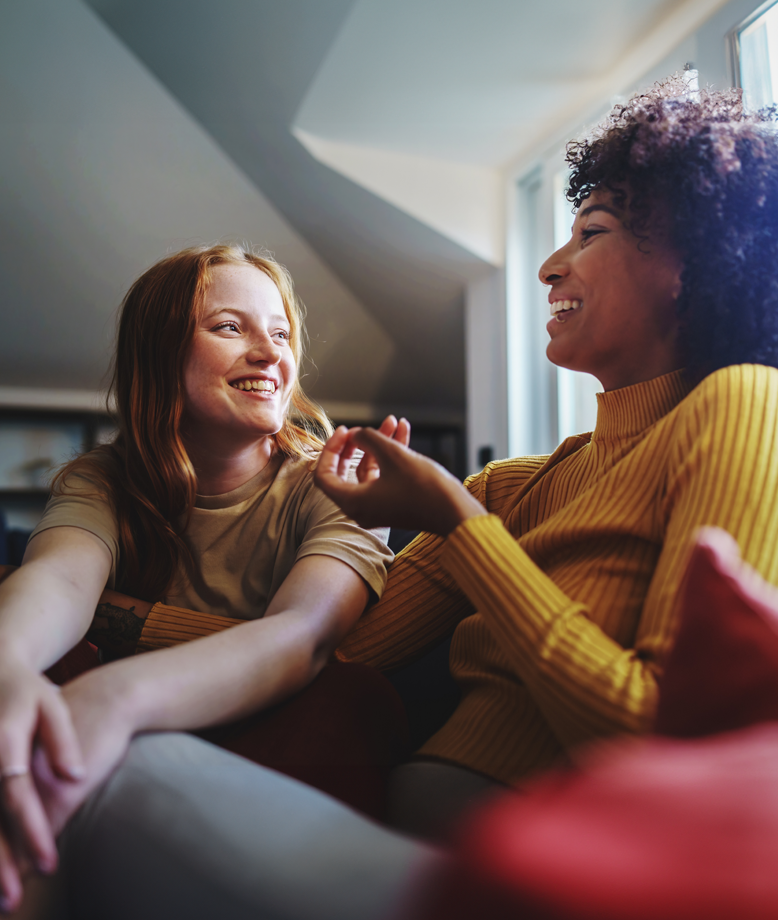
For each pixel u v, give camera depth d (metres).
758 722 0.37
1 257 4.98
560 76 3.29
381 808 0.71
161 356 1.01
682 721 0.40
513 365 4.11
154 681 0.60
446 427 7.00
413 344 6.18
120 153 4.32
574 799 0.31
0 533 3.82
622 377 0.83
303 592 0.82
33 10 3.44
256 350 1.00
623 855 0.27
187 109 4.06
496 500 1.03
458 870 0.32
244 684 0.67
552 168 3.76
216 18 3.27
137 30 3.54
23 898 0.49
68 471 1.02
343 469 0.73
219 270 1.04
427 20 2.93
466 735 0.71
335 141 3.99
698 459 0.59
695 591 0.42
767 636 0.39
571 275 0.84
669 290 0.79
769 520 0.52
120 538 0.98
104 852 0.50
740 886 0.25
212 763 0.53
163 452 1.00
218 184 4.58
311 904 0.39
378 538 0.94
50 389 6.27
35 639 0.67
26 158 4.30
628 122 0.84
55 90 3.87
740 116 0.84
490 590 0.58
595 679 0.50
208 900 0.43
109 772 0.54
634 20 2.87
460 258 4.39
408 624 0.95
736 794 0.28
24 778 0.51
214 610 1.02
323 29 3.08
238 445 1.02
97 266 5.12
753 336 0.76
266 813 0.46
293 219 4.88
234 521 1.03
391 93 3.49
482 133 3.85
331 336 6.10
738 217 0.77
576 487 0.84
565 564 0.72
